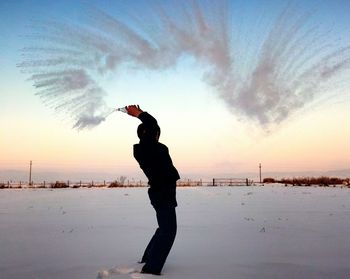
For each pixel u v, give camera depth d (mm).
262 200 12703
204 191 21031
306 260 3463
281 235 4957
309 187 27094
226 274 2939
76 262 3465
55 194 19109
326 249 3990
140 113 3287
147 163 3141
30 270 3201
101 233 5285
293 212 8289
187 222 6445
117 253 3850
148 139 3209
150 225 6129
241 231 5348
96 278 2873
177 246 4172
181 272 2975
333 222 6402
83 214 8156
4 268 3295
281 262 3369
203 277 2838
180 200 12930
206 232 5246
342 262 3385
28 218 7473
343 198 13562
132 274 2771
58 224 6430
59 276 2986
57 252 3977
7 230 5711
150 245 3232
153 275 2803
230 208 9453
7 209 9797
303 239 4641
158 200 3062
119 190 24344
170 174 3115
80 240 4719
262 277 2877
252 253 3775
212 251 3879
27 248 4223
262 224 6141
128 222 6570
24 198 15453
